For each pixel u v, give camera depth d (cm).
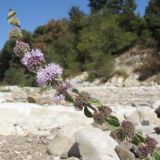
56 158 679
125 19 4397
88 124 756
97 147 616
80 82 3672
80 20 4553
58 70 307
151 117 948
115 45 4119
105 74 3650
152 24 4081
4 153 708
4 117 877
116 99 1845
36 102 1369
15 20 315
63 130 723
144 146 315
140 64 3684
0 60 3609
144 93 2189
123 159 615
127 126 312
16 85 3422
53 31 4456
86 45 3988
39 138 803
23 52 311
